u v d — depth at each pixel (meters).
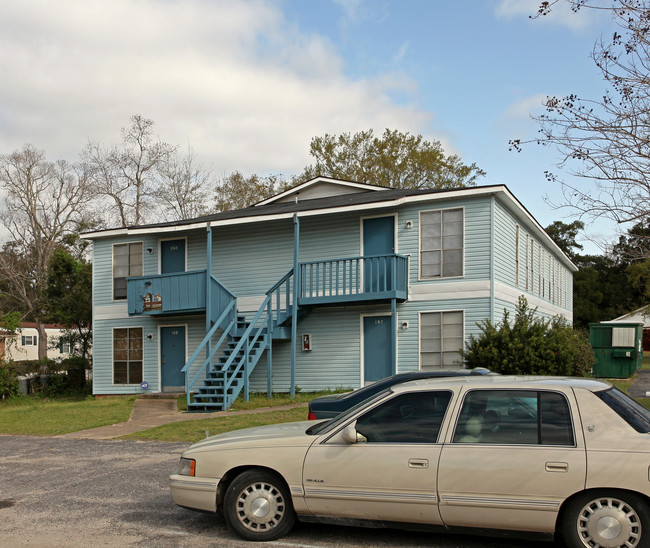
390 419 5.62
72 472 9.17
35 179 46.00
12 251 46.22
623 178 9.97
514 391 5.41
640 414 5.28
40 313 44.69
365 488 5.47
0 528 6.35
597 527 4.91
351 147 44.22
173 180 46.00
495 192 17.36
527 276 21.42
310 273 18.70
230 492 5.84
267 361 19.31
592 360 17.73
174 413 16.28
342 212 18.42
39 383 27.06
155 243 22.44
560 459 5.03
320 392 18.92
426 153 42.12
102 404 19.31
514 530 5.13
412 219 18.53
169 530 6.18
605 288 47.00
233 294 20.81
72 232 45.41
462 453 5.27
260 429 6.63
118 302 22.89
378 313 18.78
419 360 18.06
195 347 21.50
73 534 6.08
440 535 5.91
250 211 22.27
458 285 17.77
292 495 5.68
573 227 49.50
